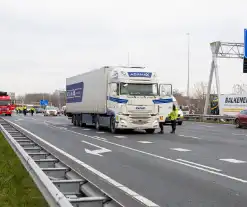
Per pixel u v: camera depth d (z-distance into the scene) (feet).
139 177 31.83
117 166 37.68
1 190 24.95
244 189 27.32
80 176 24.00
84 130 92.12
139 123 78.48
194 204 23.15
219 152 49.37
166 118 113.29
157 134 80.89
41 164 30.25
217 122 146.20
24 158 29.94
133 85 78.54
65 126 109.81
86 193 21.79
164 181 30.14
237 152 49.37
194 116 162.91
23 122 133.90
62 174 27.02
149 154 47.26
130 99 77.82
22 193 24.40
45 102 400.88
